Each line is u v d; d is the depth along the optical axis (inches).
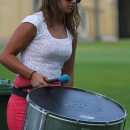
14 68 274.2
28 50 282.8
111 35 3905.0
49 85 271.7
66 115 238.7
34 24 276.2
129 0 4286.4
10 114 286.0
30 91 259.8
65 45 285.6
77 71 1204.5
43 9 283.3
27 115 247.6
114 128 237.8
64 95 271.6
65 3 282.8
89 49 2391.7
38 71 281.6
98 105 266.5
